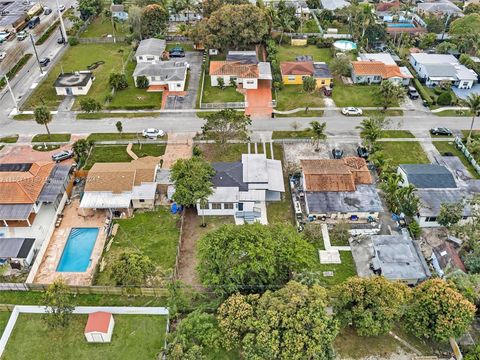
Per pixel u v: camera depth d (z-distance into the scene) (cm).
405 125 9856
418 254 6650
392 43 13388
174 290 5844
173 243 7056
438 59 11988
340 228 7144
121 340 5644
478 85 11469
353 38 13775
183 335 5288
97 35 14150
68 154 8788
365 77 11369
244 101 10681
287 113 10275
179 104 10606
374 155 8388
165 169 8312
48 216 7538
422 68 11606
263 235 6184
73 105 10531
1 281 6450
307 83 10600
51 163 8125
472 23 12950
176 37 13738
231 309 5338
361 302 5444
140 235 7194
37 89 11125
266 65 11775
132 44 13238
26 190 7388
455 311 5262
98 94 10962
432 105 10562
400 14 15300
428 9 14838
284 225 6575
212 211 7600
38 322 5850
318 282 5828
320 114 10250
